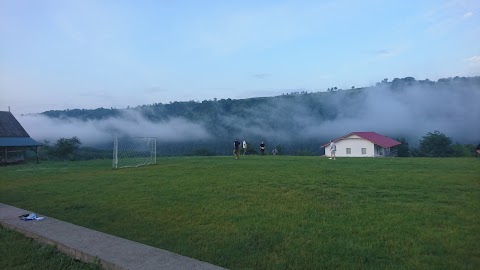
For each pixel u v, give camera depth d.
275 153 42.88
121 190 13.50
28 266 6.06
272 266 5.63
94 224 8.61
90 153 53.66
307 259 5.84
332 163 22.14
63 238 7.08
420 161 22.86
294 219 8.27
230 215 8.87
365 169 17.80
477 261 5.48
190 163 25.39
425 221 7.72
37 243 7.22
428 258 5.64
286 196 11.06
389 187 12.06
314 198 10.62
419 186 12.12
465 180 13.37
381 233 6.98
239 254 6.20
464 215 8.16
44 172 22.62
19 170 24.69
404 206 9.20
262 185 13.27
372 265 5.48
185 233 7.54
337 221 7.98
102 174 19.88
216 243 6.81
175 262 5.62
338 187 12.35
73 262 6.18
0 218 9.09
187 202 10.62
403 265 5.42
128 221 8.74
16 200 12.36
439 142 64.62
